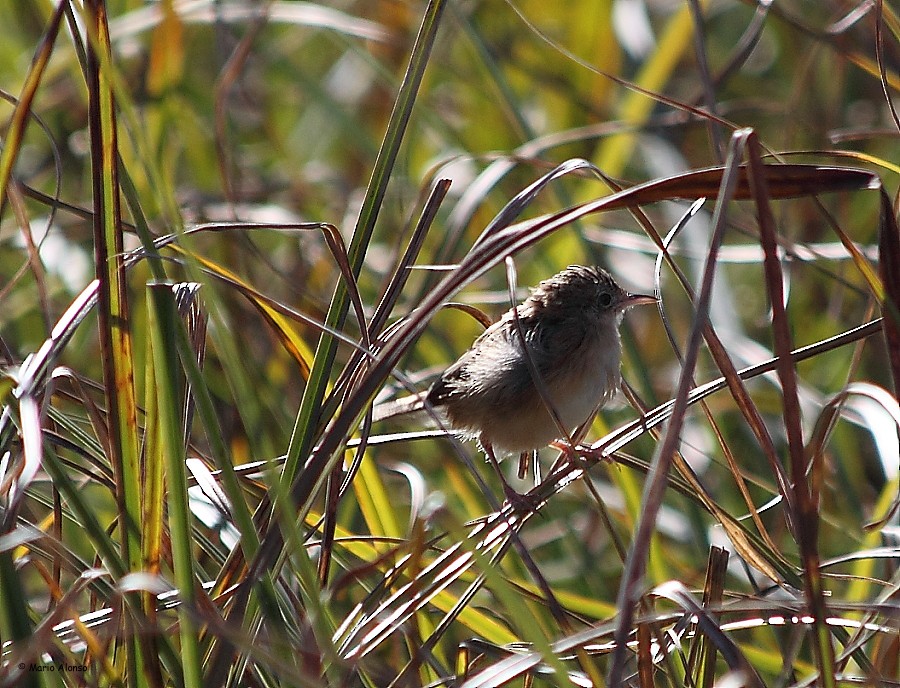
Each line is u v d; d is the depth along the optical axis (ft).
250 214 45.32
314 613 20.33
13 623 20.80
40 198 27.35
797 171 21.43
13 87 48.26
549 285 34.14
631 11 52.19
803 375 43.34
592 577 33.76
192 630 20.76
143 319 37.60
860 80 52.08
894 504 27.40
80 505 21.54
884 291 22.13
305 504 22.38
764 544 25.12
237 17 44.88
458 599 27.43
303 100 57.21
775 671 28.04
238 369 22.71
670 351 46.88
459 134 50.39
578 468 25.90
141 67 46.85
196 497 26.84
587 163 23.86
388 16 56.54
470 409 33.99
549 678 24.08
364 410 23.20
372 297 43.45
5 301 40.81
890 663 26.07
